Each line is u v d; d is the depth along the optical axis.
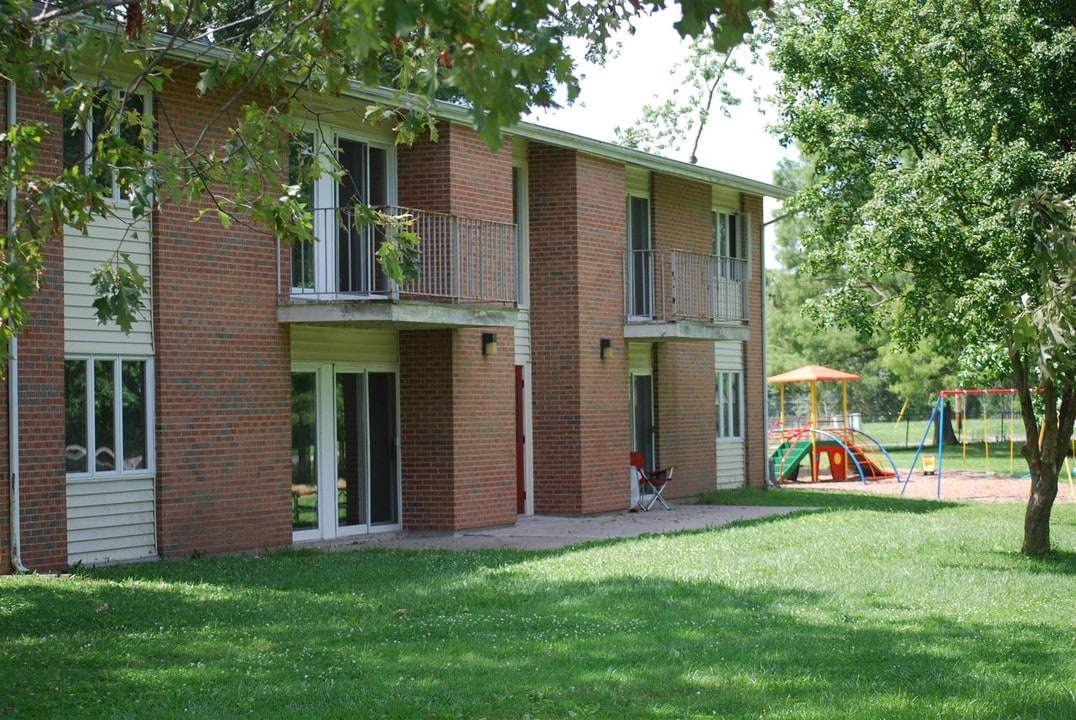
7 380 13.50
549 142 20.94
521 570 14.01
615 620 10.78
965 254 16.89
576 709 7.73
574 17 8.89
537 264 22.00
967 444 51.25
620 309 22.81
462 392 19.06
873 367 51.59
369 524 18.75
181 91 15.42
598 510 21.95
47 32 9.99
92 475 14.54
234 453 16.14
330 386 18.12
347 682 8.43
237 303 16.22
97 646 9.64
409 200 18.84
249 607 11.48
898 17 19.95
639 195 24.23
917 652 9.41
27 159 9.84
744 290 25.27
